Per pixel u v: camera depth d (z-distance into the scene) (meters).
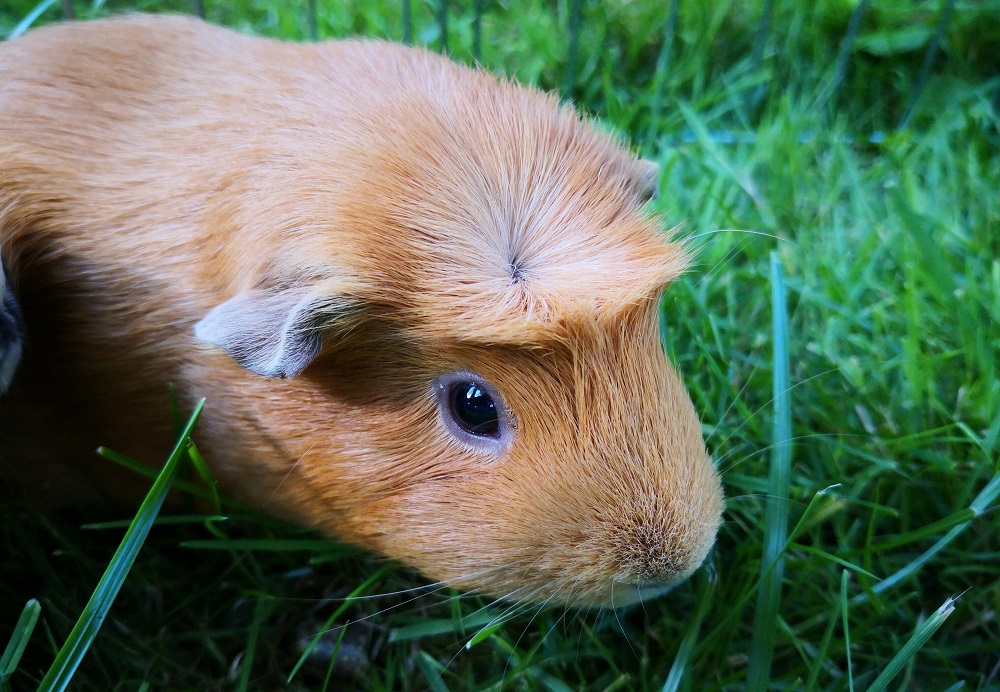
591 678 0.22
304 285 0.17
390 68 0.20
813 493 0.23
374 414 0.18
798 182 0.31
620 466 0.18
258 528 0.22
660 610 0.22
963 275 0.28
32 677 0.20
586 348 0.17
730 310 0.27
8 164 0.19
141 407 0.20
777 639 0.22
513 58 0.36
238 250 0.18
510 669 0.21
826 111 0.36
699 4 0.38
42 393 0.20
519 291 0.17
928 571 0.23
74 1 0.36
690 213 0.30
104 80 0.20
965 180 0.32
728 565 0.23
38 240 0.19
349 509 0.19
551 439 0.18
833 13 0.38
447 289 0.17
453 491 0.18
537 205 0.18
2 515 0.22
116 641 0.21
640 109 0.34
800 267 0.29
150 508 0.18
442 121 0.19
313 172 0.18
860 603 0.22
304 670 0.22
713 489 0.19
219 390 0.19
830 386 0.26
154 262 0.19
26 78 0.20
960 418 0.25
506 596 0.19
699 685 0.21
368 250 0.17
